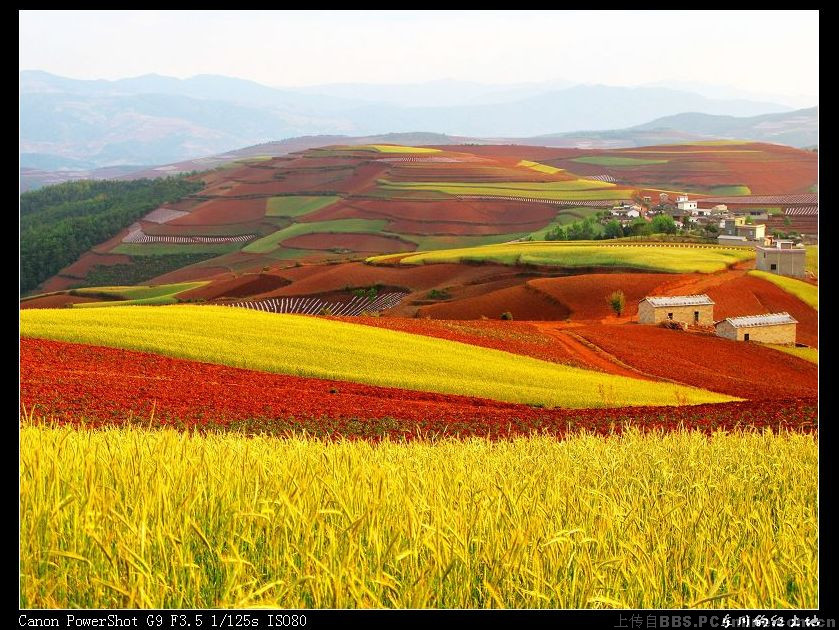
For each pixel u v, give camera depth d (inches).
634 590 254.1
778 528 326.0
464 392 1779.0
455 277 5748.0
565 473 423.2
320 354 2018.9
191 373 1706.4
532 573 241.3
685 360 2871.6
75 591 230.7
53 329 1923.0
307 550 241.4
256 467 331.3
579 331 3233.3
